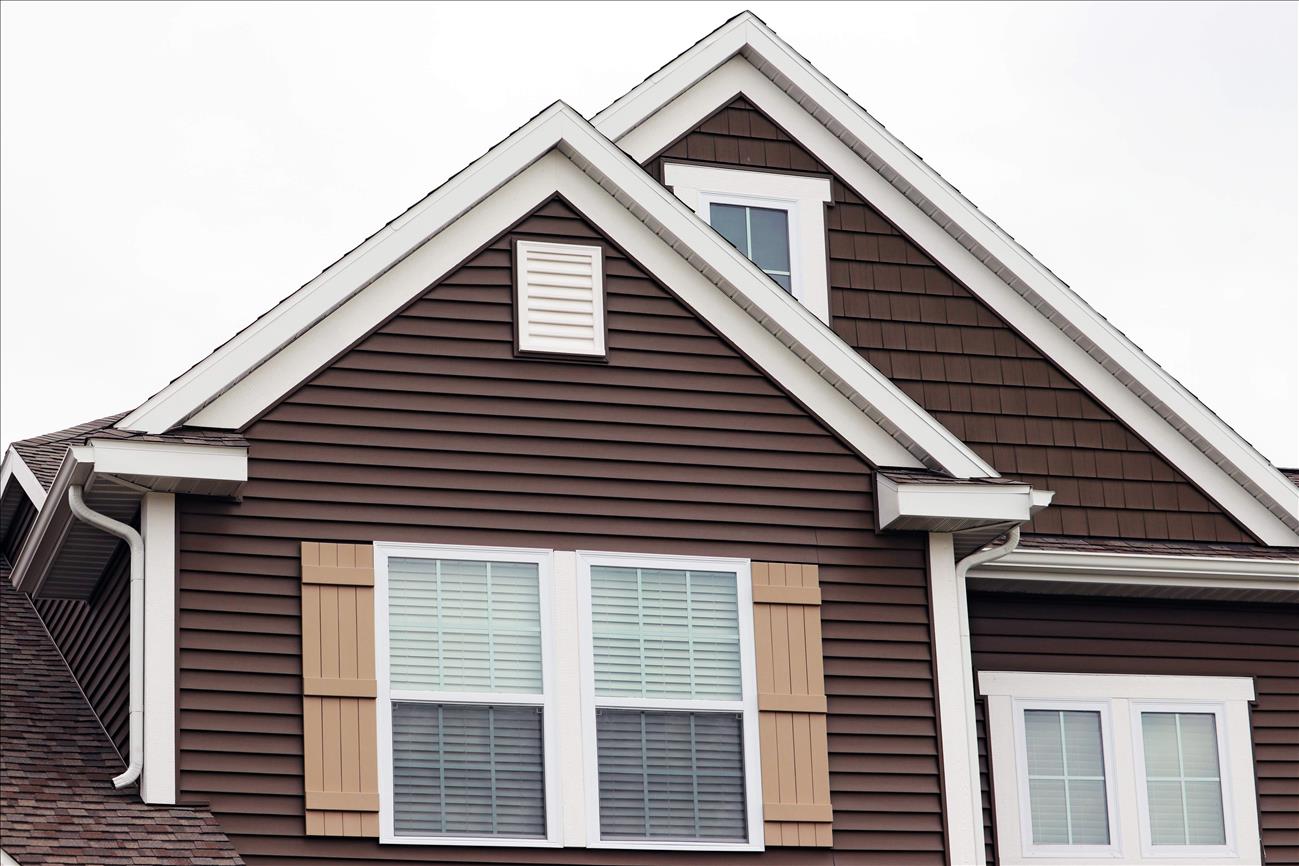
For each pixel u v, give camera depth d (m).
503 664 13.39
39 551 13.92
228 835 12.53
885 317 17.00
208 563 13.00
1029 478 16.84
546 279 14.16
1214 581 16.41
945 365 17.00
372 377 13.66
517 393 13.93
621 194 14.37
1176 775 16.12
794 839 13.66
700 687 13.76
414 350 13.78
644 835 13.39
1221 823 16.09
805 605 14.13
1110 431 17.17
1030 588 16.14
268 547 13.16
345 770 12.84
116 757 13.27
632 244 14.42
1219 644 16.61
